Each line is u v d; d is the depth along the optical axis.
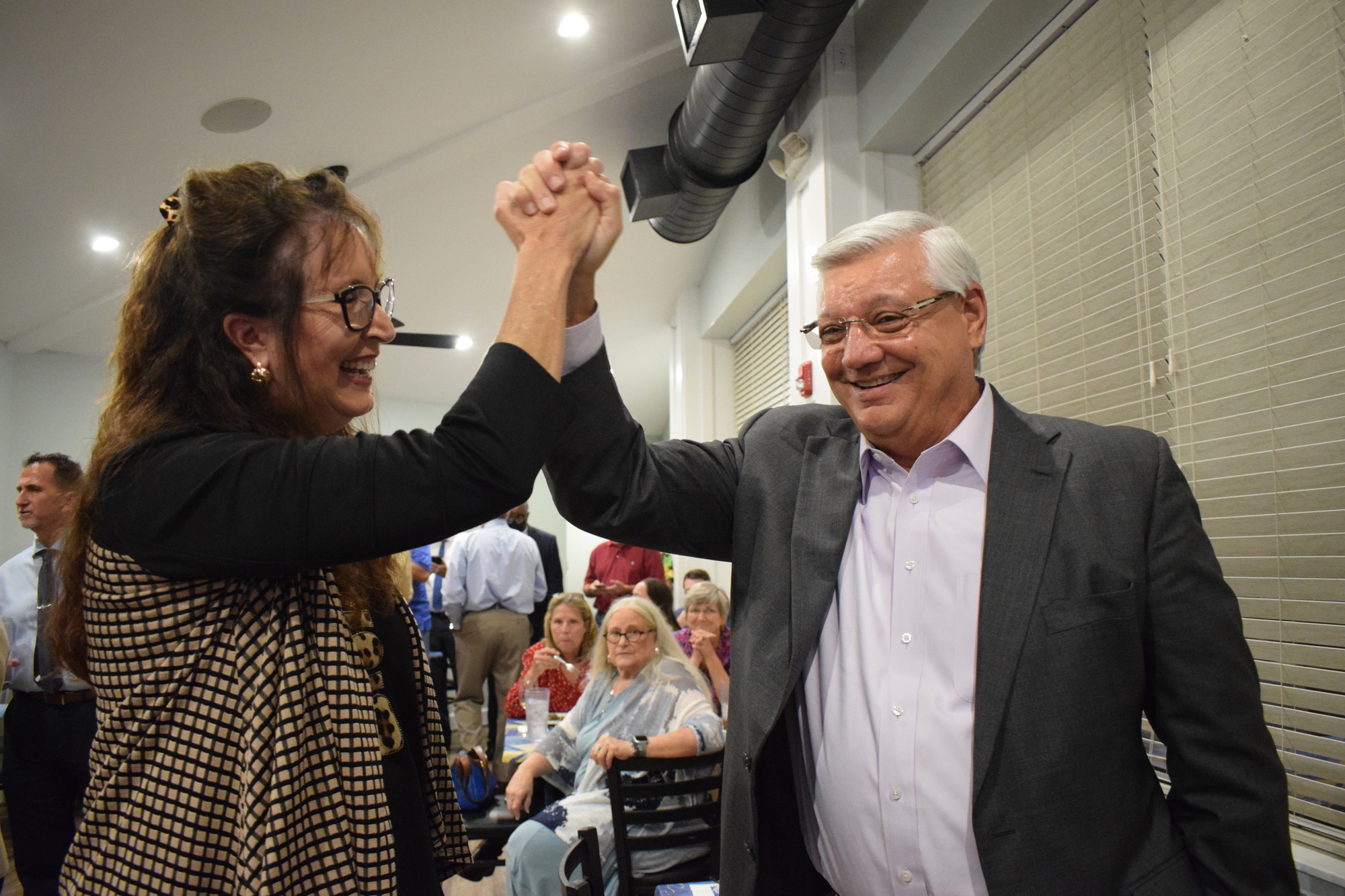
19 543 5.95
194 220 0.68
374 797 0.68
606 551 6.16
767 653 0.95
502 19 3.21
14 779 2.55
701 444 1.11
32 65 2.83
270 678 0.65
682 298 6.29
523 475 0.67
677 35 3.62
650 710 2.41
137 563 0.64
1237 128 1.68
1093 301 2.12
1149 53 1.94
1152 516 0.88
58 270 4.57
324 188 0.72
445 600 4.61
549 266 0.73
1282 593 1.54
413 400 8.18
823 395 3.23
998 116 2.61
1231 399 1.67
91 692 2.59
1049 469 0.91
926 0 2.61
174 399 0.69
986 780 0.82
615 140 4.38
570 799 2.35
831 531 0.98
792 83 2.71
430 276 5.40
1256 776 0.83
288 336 0.68
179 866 0.62
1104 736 0.82
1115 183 2.05
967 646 0.89
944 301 0.95
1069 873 0.80
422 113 3.67
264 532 0.61
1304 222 1.52
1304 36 1.53
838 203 3.13
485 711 5.84
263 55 3.05
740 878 0.92
